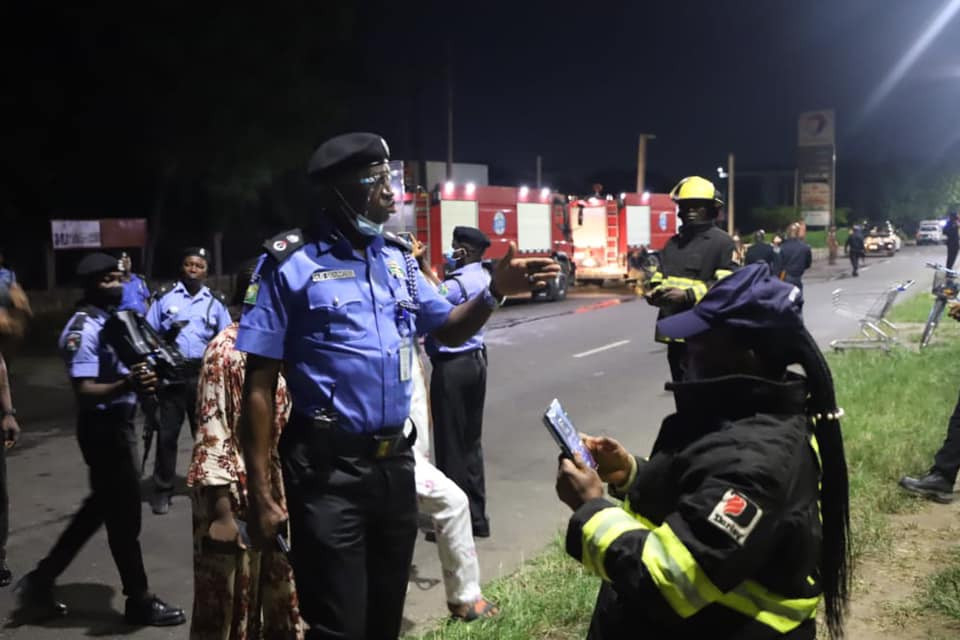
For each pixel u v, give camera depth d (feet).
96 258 15.94
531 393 35.76
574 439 7.70
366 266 9.46
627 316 63.52
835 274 107.65
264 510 9.28
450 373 18.61
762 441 6.69
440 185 69.05
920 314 57.47
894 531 18.03
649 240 91.50
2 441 17.01
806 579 7.04
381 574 9.61
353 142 9.39
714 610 6.81
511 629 14.05
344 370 9.18
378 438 9.30
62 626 15.61
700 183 22.90
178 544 19.74
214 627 11.52
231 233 97.76
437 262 69.05
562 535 18.94
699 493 6.54
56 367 46.06
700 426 7.08
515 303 75.66
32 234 80.12
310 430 9.23
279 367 9.40
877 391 30.96
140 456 27.09
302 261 9.24
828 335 49.67
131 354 15.14
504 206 74.59
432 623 15.17
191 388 21.97
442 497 14.51
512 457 26.50
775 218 207.41
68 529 15.81
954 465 19.83
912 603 14.69
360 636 9.29
